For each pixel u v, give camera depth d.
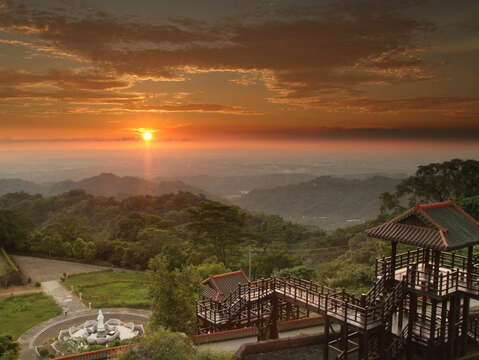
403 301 24.72
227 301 32.06
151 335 21.19
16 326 40.16
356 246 78.50
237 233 63.34
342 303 23.22
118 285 55.34
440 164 63.28
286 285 29.31
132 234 86.00
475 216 50.75
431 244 21.06
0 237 72.56
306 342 26.44
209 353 21.53
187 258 60.91
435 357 22.67
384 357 22.22
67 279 58.53
